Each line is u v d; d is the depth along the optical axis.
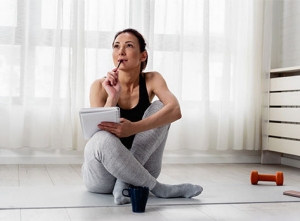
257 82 3.84
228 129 3.77
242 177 3.01
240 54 3.83
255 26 3.83
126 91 2.17
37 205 1.92
